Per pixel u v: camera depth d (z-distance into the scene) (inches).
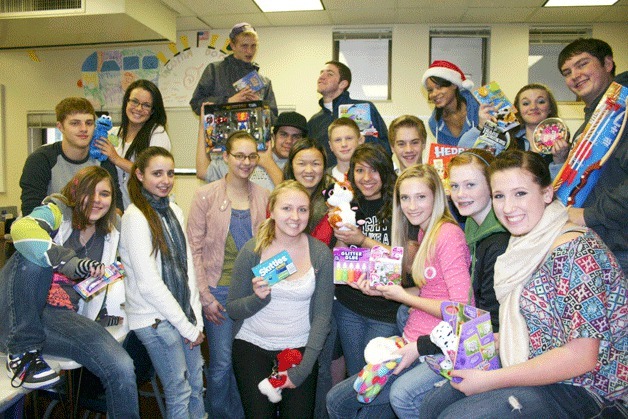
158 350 80.5
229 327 93.0
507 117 98.3
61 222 80.3
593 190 80.3
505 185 54.6
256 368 76.8
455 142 115.8
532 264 53.1
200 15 205.8
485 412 51.9
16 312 70.5
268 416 73.4
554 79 215.3
